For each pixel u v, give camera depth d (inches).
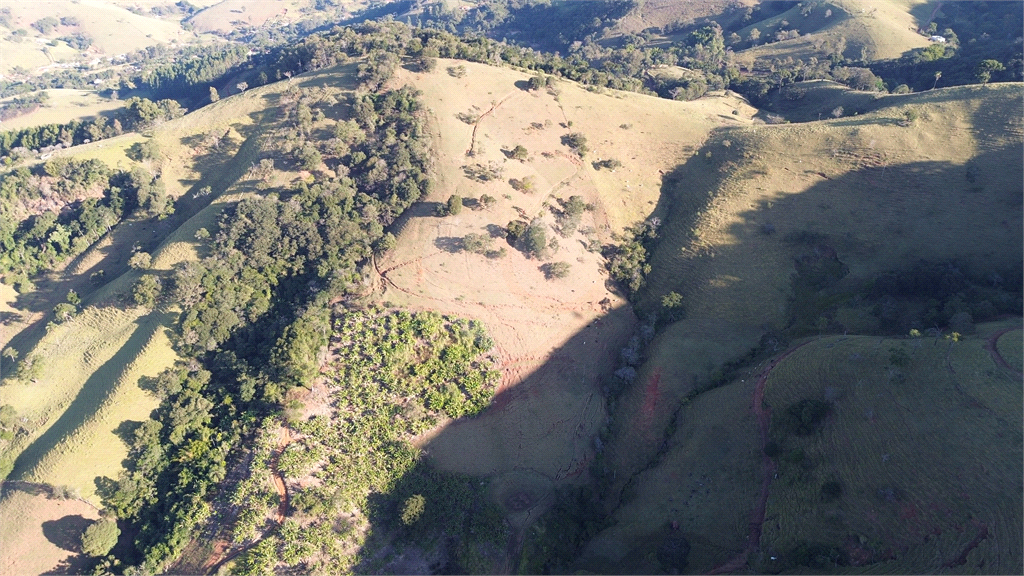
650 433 3216.0
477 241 3772.1
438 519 2819.9
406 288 3636.8
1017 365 2507.4
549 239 3949.3
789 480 2625.5
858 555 2247.8
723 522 2664.9
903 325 3139.8
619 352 3693.4
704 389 3304.6
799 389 2918.3
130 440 3043.8
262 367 3223.4
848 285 3523.6
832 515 2393.0
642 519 2802.7
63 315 3572.8
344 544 2669.8
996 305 3058.6
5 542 2723.9
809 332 3346.5
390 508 2824.8
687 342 3548.2
